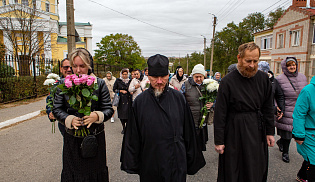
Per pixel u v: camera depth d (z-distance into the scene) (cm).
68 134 220
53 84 287
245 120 223
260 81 226
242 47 218
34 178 324
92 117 210
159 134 196
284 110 390
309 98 259
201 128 385
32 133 539
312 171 268
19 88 934
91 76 213
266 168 234
